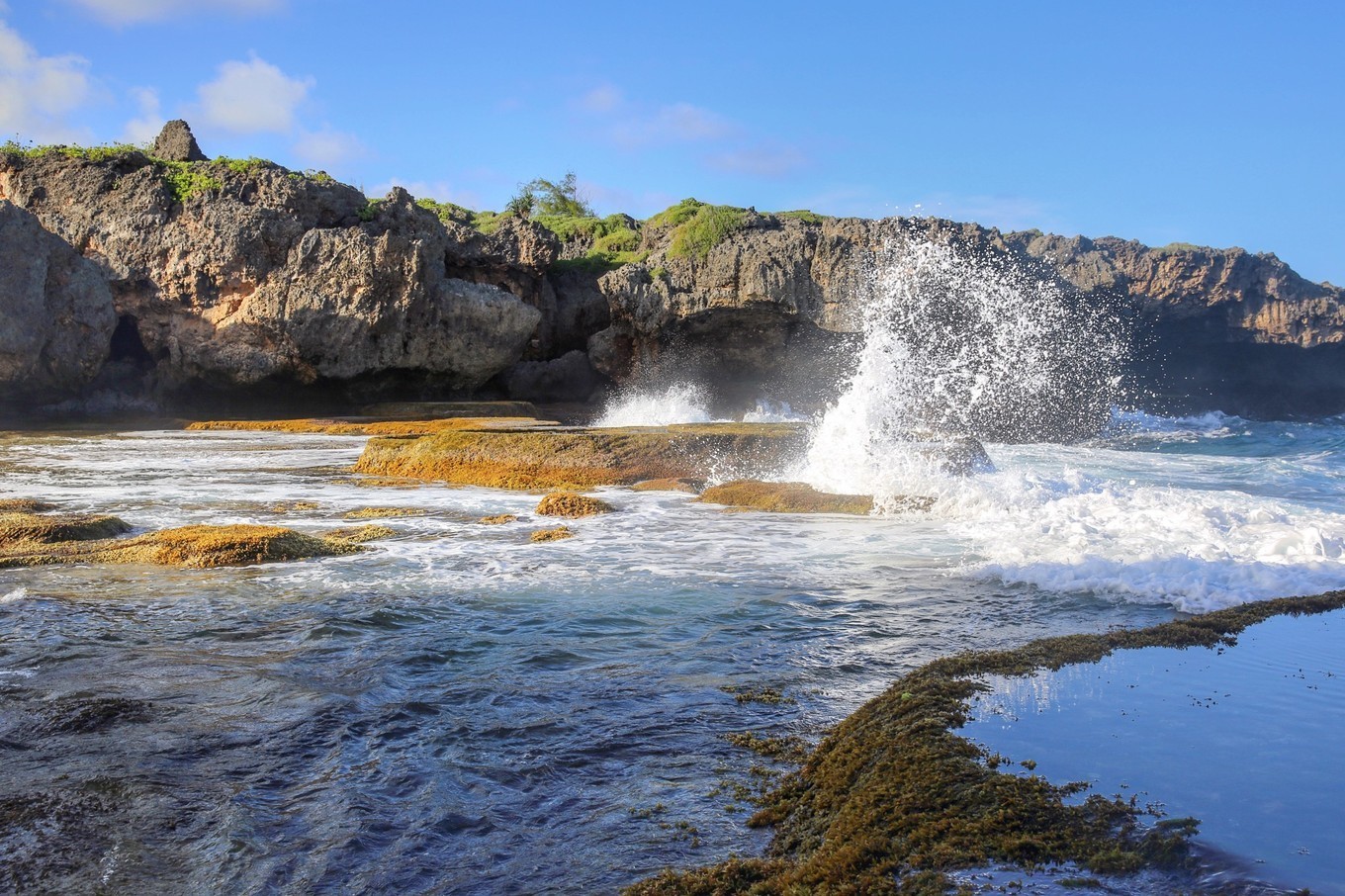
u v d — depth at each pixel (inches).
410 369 1507.1
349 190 1512.1
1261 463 834.8
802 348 1688.0
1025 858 116.7
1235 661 202.5
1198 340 2539.4
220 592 276.4
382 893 121.7
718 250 1676.9
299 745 167.3
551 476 550.0
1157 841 118.8
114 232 1378.0
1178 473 737.0
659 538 377.7
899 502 448.8
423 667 211.3
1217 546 349.7
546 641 231.8
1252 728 160.4
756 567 321.1
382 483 557.9
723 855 130.8
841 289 1643.7
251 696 190.9
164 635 233.1
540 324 1822.1
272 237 1391.5
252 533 336.5
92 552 326.0
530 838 135.7
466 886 123.5
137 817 140.3
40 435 967.0
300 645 226.2
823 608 264.7
